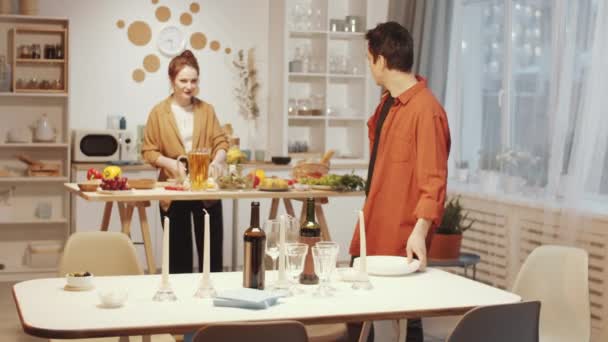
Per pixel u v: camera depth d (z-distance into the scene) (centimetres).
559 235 486
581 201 470
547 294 313
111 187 391
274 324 196
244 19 712
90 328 204
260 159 699
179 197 389
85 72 671
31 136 656
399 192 314
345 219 702
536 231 518
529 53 531
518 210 533
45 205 649
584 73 473
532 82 528
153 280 267
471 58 600
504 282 552
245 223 670
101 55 674
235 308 229
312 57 728
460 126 611
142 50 684
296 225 265
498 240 555
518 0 542
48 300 236
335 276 280
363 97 725
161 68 690
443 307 237
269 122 724
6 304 553
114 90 679
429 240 308
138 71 684
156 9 687
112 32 677
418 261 287
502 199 549
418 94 312
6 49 643
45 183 662
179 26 693
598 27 457
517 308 221
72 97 669
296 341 199
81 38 669
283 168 674
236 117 716
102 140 648
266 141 726
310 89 736
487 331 218
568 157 484
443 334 461
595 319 465
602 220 458
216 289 254
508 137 549
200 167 410
